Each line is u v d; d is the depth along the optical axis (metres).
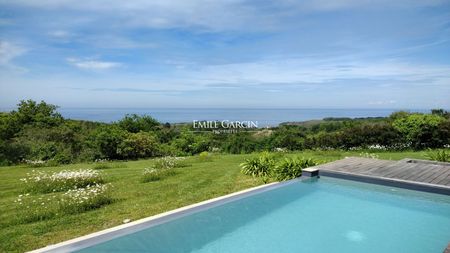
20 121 23.50
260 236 4.23
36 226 4.67
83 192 6.09
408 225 4.65
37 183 7.74
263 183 7.35
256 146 17.80
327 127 20.08
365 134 14.09
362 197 5.77
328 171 6.71
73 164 14.70
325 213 5.08
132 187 7.48
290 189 6.12
